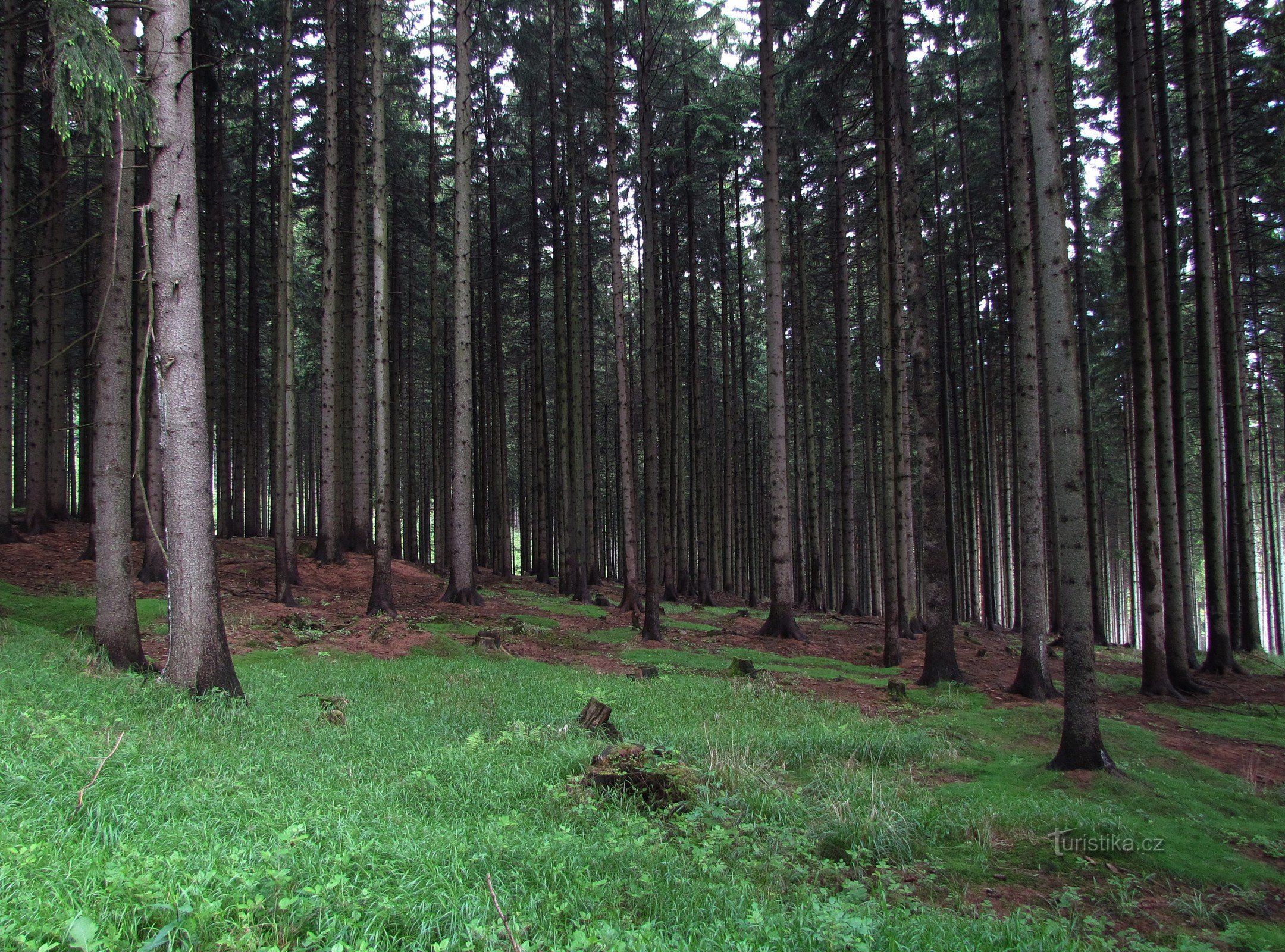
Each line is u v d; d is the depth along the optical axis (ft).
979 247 90.89
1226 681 51.49
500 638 51.13
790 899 17.37
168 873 12.66
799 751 29.32
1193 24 54.70
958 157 90.53
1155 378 49.98
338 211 92.94
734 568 125.70
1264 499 108.68
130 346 35.60
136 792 17.02
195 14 69.56
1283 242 75.56
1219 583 55.01
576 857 16.67
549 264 120.98
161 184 29.89
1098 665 64.80
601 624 65.92
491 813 20.16
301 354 133.39
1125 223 48.55
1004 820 23.68
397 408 104.22
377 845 15.06
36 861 12.50
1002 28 45.91
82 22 25.11
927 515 47.80
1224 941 18.10
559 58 92.07
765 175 62.90
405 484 117.60
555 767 24.54
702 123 81.41
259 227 101.40
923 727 35.04
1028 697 43.47
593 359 97.04
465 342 67.05
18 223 61.82
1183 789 28.07
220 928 11.32
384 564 57.31
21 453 112.98
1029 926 17.12
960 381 104.47
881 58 59.88
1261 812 26.89
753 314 132.98
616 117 88.33
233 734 24.71
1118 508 144.25
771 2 64.44
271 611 54.34
